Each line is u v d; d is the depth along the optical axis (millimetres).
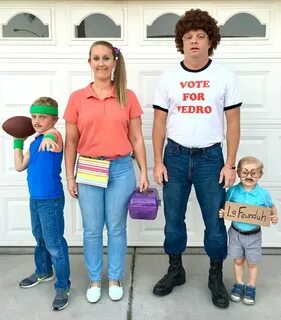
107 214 2846
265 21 3521
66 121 2762
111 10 3539
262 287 3121
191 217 3762
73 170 2840
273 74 3570
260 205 2777
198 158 2732
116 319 2707
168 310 2803
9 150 3691
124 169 2771
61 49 3584
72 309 2824
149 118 3635
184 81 2701
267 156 3664
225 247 2840
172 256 3023
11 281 3221
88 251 2895
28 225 3797
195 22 2590
